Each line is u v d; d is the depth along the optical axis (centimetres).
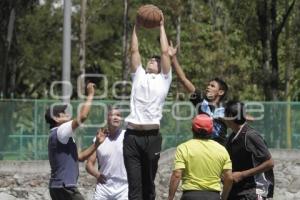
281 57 8662
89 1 7988
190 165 2152
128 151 2116
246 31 8050
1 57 7606
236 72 7625
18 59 9219
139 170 2117
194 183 2148
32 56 9525
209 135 2175
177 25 7238
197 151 2150
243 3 7925
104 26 10044
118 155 2556
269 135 5944
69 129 2336
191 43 7562
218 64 7512
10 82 8200
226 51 7588
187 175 2156
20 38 9375
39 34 9569
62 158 2358
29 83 10019
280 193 4425
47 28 9606
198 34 7619
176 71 2330
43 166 5091
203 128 2166
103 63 9925
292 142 5956
